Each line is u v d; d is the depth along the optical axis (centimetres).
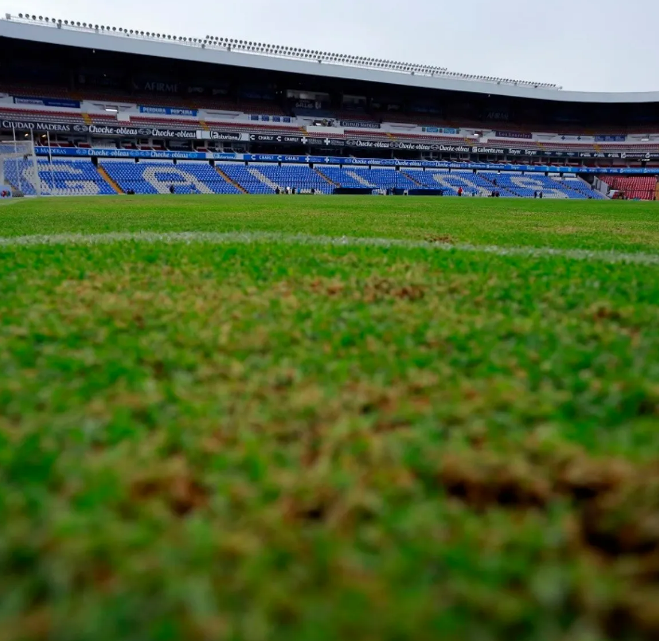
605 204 2786
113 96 5078
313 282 350
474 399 164
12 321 249
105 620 82
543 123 6688
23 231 763
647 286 341
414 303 300
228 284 350
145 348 210
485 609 84
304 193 4600
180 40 5309
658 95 5994
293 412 157
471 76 6444
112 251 500
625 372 185
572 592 89
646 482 115
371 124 5844
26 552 96
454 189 5166
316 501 113
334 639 78
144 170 4500
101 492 110
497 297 313
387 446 134
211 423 149
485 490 121
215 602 85
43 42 4238
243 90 5662
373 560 94
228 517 108
